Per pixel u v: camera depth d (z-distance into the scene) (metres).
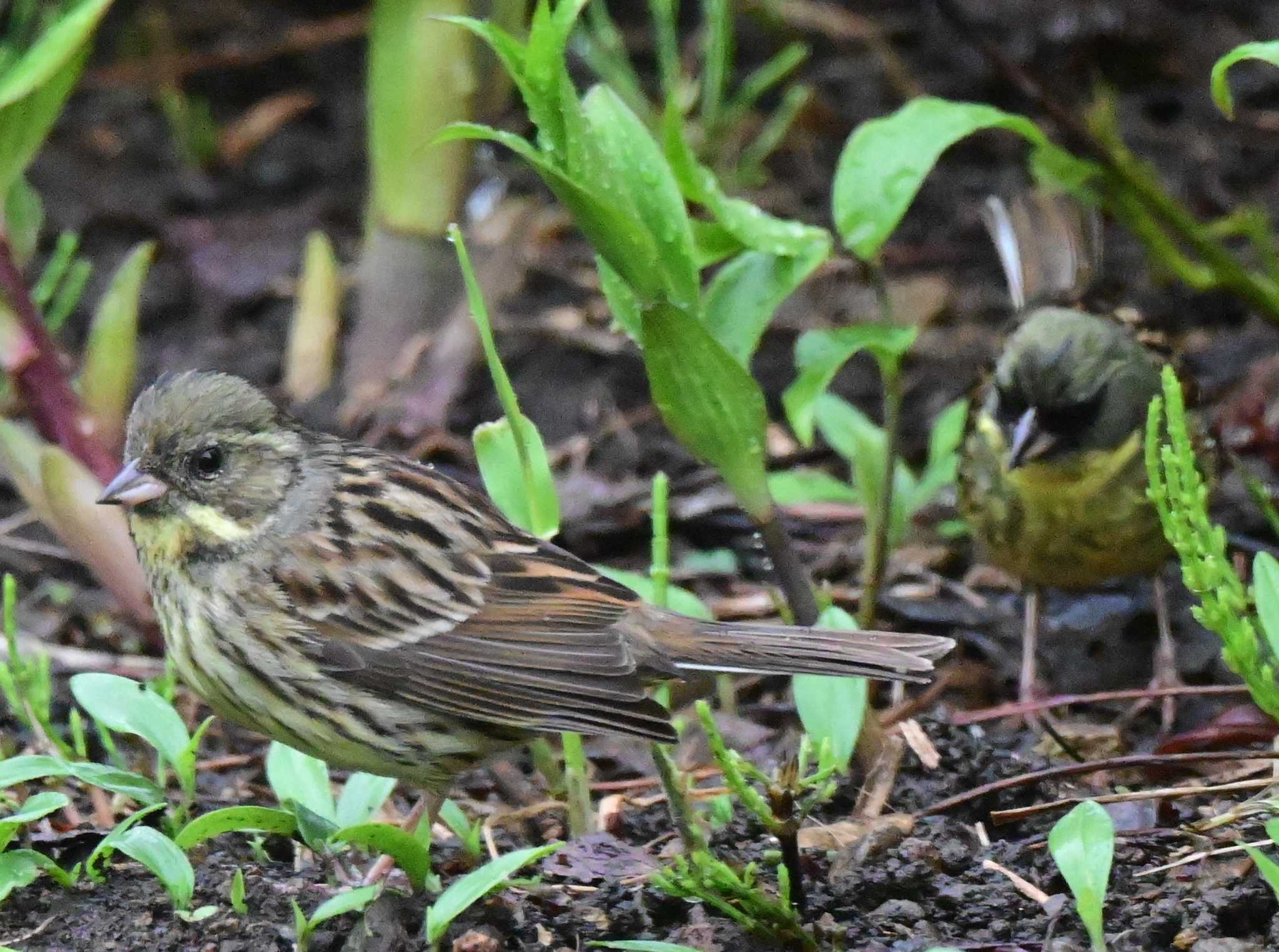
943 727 9.57
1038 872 8.27
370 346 14.41
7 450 11.02
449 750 8.70
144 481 8.66
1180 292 15.46
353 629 8.60
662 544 9.30
